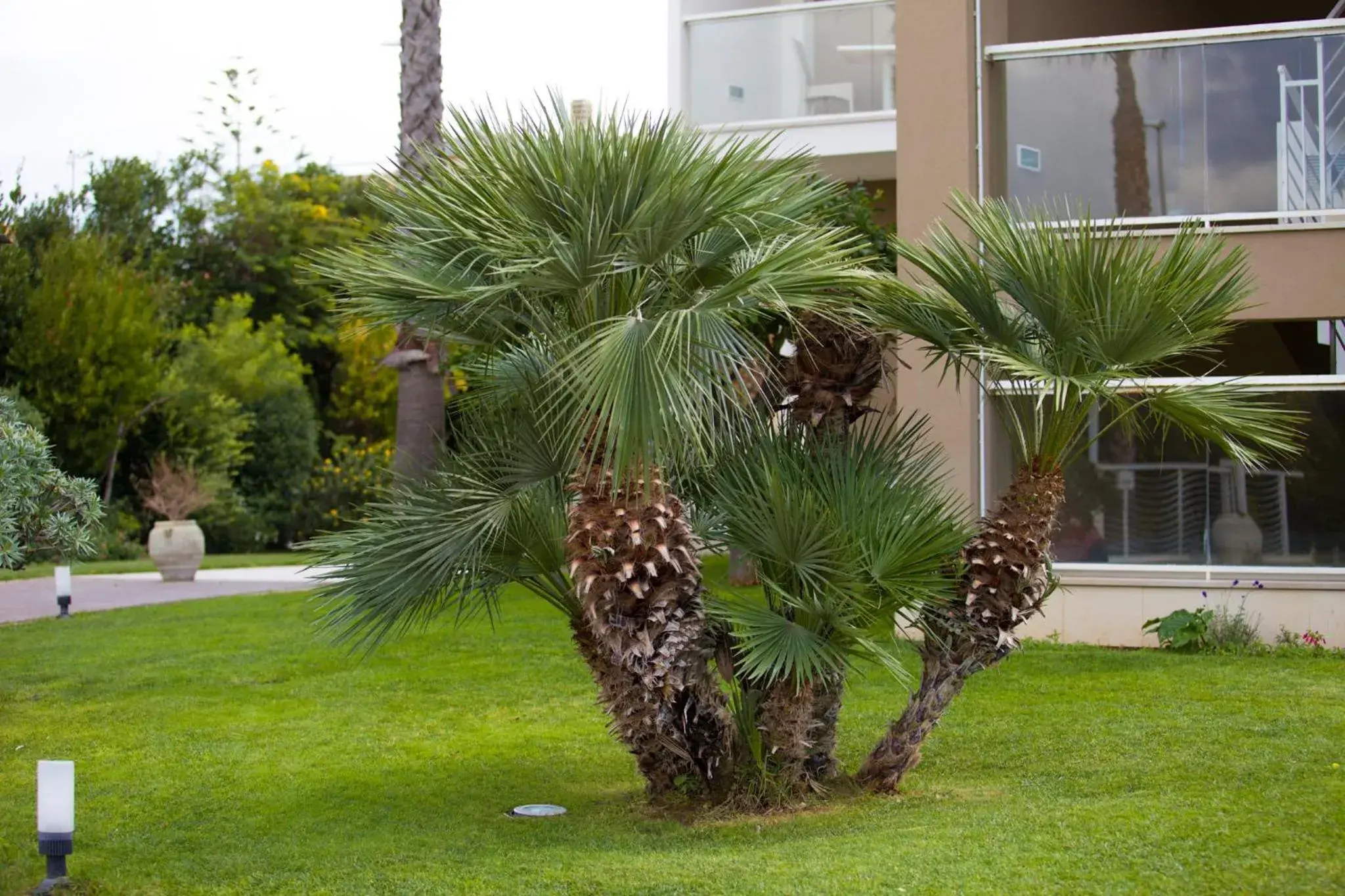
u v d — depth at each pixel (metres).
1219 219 11.39
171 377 26.06
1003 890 5.25
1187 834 5.85
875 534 6.34
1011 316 6.78
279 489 28.08
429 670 11.26
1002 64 11.85
